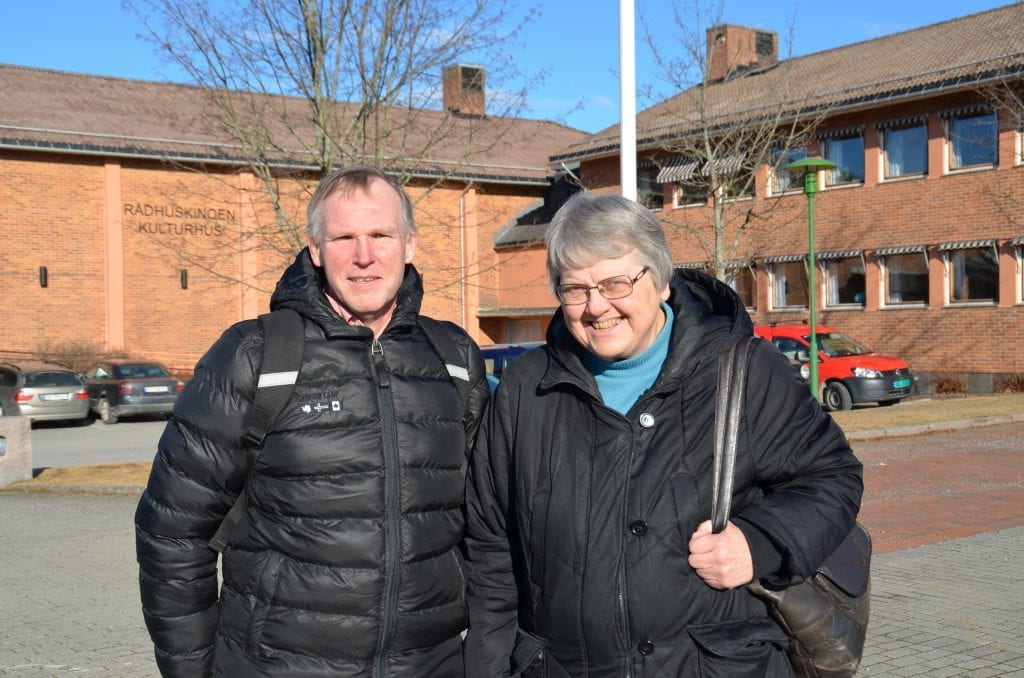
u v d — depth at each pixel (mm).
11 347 27719
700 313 2461
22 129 27812
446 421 2828
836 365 20969
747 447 2379
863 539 2504
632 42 9922
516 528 2570
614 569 2322
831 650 2375
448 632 2783
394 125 12891
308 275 2793
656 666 2309
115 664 5582
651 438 2387
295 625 2602
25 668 5516
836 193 26875
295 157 12531
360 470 2656
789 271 28234
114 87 32406
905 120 25281
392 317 2828
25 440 13531
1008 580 6922
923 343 25094
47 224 28125
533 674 2455
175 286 29375
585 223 2389
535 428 2533
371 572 2631
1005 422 17125
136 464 14898
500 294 34375
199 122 30094
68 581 7676
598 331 2449
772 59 32219
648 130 29078
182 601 2703
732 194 23484
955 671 5098
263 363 2645
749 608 2377
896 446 14617
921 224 25109
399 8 11578
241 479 2684
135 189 28984
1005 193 23375
